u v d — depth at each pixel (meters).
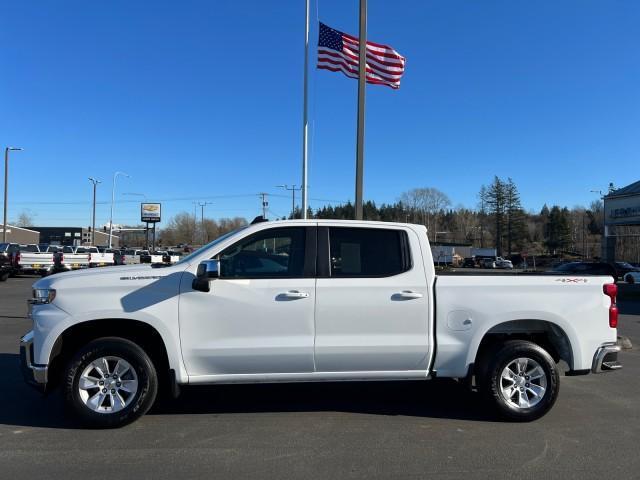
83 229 119.75
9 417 5.57
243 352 5.23
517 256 92.00
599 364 5.61
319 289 5.32
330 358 5.33
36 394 6.41
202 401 6.20
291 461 4.47
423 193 126.19
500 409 5.48
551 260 91.44
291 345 5.26
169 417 5.61
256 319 5.25
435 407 6.04
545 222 149.38
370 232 5.57
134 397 5.19
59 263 31.52
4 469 4.26
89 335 5.48
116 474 4.18
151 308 5.16
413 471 4.28
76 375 5.12
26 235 97.94
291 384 6.98
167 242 136.25
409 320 5.41
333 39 14.34
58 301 5.12
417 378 5.51
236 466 4.36
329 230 5.54
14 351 9.02
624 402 6.32
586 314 5.61
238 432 5.17
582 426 5.42
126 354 5.17
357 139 12.16
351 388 6.82
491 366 5.48
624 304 20.39
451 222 148.12
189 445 4.81
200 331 5.22
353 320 5.35
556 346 5.80
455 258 75.69
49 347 5.07
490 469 4.33
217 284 5.23
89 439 4.94
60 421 5.45
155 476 4.16
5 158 47.34
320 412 5.82
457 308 5.46
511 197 107.25
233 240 5.42
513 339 5.80
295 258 5.46
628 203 31.62
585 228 128.50
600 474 4.24
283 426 5.36
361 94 12.10
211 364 5.25
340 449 4.74
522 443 4.92
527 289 5.55
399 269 5.49
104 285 5.18
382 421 5.53
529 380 5.57
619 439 5.04
